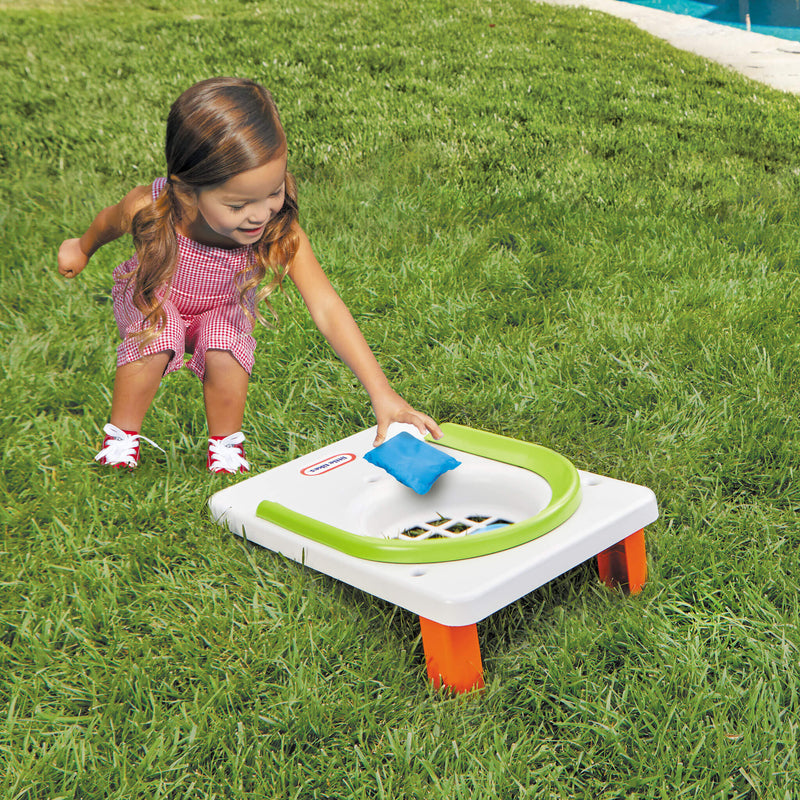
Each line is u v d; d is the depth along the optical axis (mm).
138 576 1916
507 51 7895
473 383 2777
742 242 3875
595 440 2459
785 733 1449
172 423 2535
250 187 1828
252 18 9188
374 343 3051
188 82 6633
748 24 10547
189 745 1451
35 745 1469
